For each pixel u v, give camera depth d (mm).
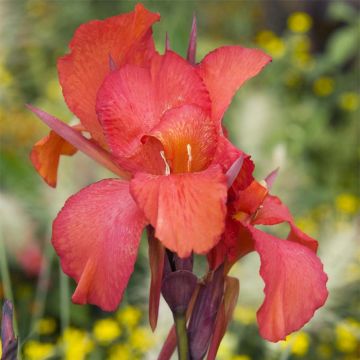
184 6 2201
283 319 698
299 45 2303
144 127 728
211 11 2750
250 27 2779
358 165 2055
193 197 674
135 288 1289
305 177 1652
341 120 2383
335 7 2273
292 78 2254
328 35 2916
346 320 1267
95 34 737
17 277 1439
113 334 1188
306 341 1151
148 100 730
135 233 696
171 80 731
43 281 1289
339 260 1111
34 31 1897
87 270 697
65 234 705
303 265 710
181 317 725
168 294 722
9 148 1609
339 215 1636
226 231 720
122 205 708
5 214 1132
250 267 1090
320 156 2064
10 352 716
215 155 723
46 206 1255
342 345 1268
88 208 710
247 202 722
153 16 737
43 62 1978
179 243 662
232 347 1117
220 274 731
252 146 1506
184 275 718
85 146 739
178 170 724
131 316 1204
